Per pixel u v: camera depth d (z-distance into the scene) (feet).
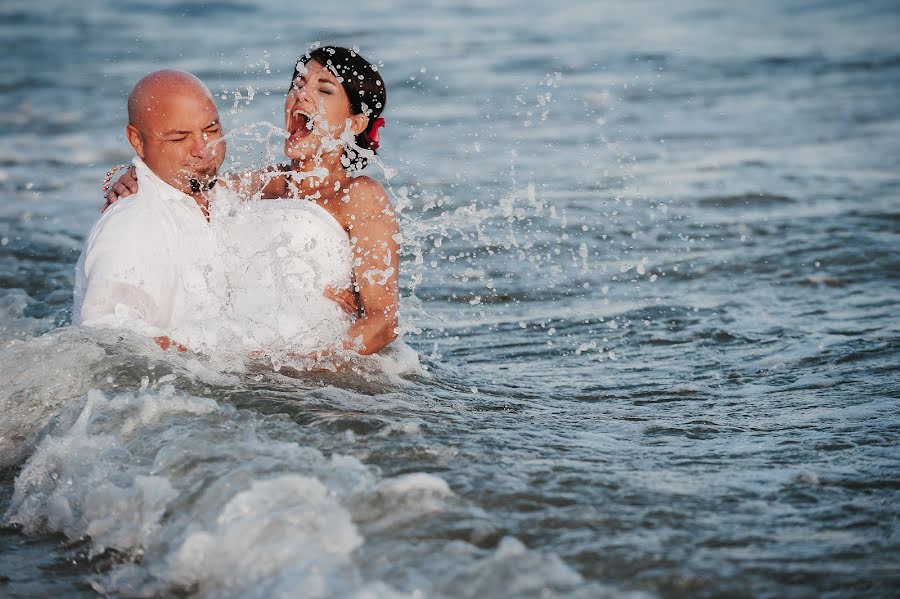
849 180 62.54
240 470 21.76
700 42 125.08
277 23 131.75
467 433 25.27
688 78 101.81
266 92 82.38
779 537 19.57
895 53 115.14
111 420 24.58
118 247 28.27
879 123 81.00
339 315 30.81
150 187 29.37
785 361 33.19
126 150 71.31
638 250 48.75
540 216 53.98
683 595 17.61
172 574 19.60
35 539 22.00
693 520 20.26
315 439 24.07
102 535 21.49
